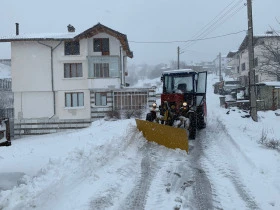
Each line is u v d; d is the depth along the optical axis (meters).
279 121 18.55
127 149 10.49
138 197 6.25
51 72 30.61
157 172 8.02
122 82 32.59
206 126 16.12
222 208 5.69
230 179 7.35
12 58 30.94
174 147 10.73
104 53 30.27
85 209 5.54
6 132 16.08
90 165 7.91
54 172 7.08
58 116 30.77
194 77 14.23
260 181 7.12
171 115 12.43
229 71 78.12
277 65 27.50
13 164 8.49
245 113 21.69
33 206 5.32
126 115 28.08
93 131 19.33
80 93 30.61
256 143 11.08
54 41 30.47
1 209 5.05
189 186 6.90
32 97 31.00
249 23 17.91
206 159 9.32
